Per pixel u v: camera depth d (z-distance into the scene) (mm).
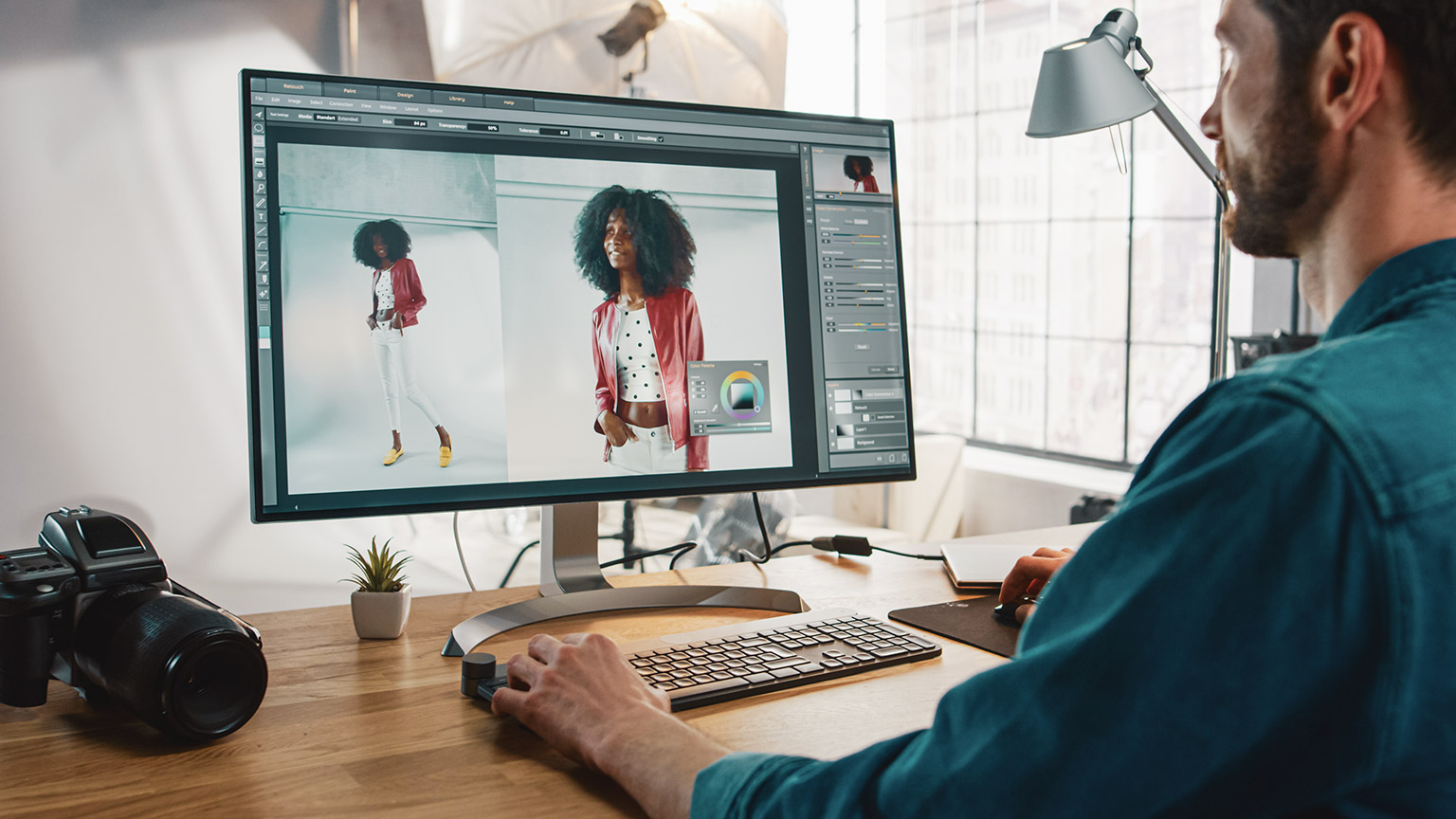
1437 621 354
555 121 971
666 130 1015
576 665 704
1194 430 423
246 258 854
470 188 935
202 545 2607
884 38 4227
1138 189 3385
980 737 422
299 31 2699
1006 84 3785
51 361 2424
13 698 727
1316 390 379
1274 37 454
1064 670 399
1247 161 479
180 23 2539
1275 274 3051
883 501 3592
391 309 900
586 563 1090
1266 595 365
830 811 470
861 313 1097
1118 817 385
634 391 990
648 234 1002
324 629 969
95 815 578
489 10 2635
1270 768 371
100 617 725
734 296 1036
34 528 2420
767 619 931
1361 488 357
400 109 913
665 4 2809
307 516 866
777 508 2572
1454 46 407
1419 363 387
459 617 1010
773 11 3074
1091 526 1472
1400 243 438
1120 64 1531
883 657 850
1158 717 375
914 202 4211
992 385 3961
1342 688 362
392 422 898
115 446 2508
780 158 1062
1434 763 365
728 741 691
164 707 659
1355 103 429
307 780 631
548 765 661
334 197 884
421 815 583
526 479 945
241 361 2678
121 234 2496
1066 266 3639
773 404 1049
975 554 1211
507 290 943
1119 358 3500
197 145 2586
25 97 2355
